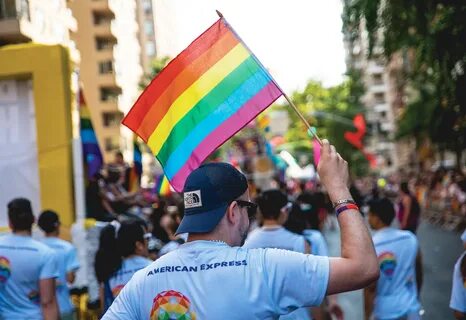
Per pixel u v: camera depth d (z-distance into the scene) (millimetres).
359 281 2328
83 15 46844
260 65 3648
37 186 10594
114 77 46906
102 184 10805
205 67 3742
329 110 66875
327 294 2350
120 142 48031
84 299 9258
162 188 9344
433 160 44219
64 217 10328
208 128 3684
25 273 5102
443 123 20344
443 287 11555
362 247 2355
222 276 2371
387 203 5699
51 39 26016
